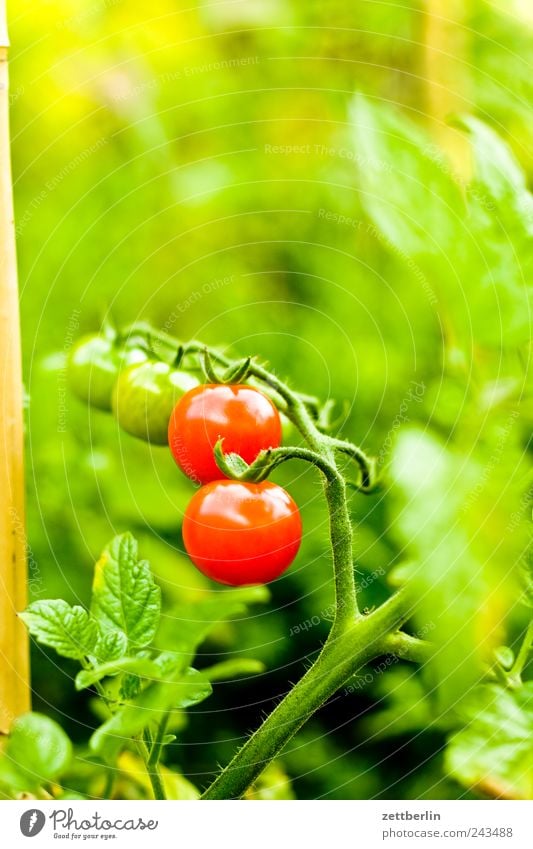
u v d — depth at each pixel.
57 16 0.71
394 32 0.69
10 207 0.50
